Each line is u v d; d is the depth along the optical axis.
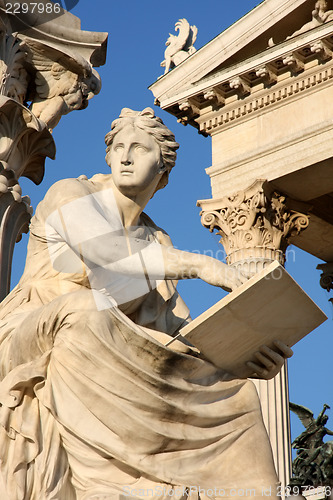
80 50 7.64
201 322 4.66
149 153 5.35
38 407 4.80
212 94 24.14
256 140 23.58
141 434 4.61
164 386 4.68
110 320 4.72
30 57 7.46
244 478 4.81
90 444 4.63
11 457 4.71
